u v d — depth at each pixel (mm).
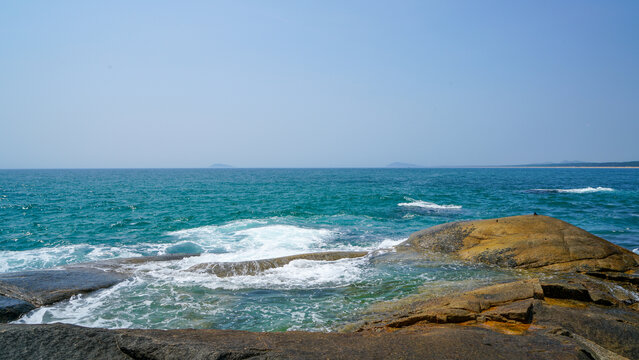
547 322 6363
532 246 11219
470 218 22078
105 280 9508
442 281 9625
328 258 11914
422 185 55875
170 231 18234
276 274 10453
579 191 42719
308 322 7168
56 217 22297
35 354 4371
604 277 9742
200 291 9039
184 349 4453
